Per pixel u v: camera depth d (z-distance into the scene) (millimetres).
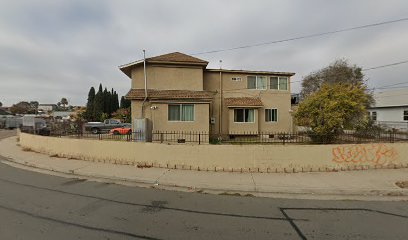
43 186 7402
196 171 9000
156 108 17562
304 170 8898
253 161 8969
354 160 9055
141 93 18219
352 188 6891
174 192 6871
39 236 4113
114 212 5289
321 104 14500
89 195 6520
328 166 8961
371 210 5488
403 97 30078
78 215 5098
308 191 6887
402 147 9297
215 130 21438
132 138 14859
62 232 4285
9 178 8445
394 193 6684
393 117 31516
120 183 7805
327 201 6121
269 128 22219
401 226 4625
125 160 10258
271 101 22406
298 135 13305
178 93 18547
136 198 6305
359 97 15094
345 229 4504
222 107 21688
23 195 6465
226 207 5676
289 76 22844
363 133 13438
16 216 5012
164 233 4297
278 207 5680
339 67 35281
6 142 19469
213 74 21719
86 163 10414
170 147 9547
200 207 5668
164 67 19500
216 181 7691
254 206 5746
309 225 4676
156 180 7844
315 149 8953
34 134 15500
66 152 12008
